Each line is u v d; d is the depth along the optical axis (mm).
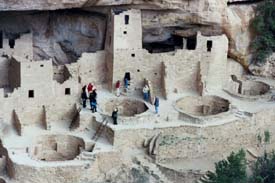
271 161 52438
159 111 54000
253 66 61094
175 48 59906
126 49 55812
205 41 57406
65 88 53812
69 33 58188
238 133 54375
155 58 56469
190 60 57344
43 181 48375
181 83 57531
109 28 56062
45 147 52219
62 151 52375
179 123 53031
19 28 57875
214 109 57438
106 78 56969
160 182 50062
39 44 58125
